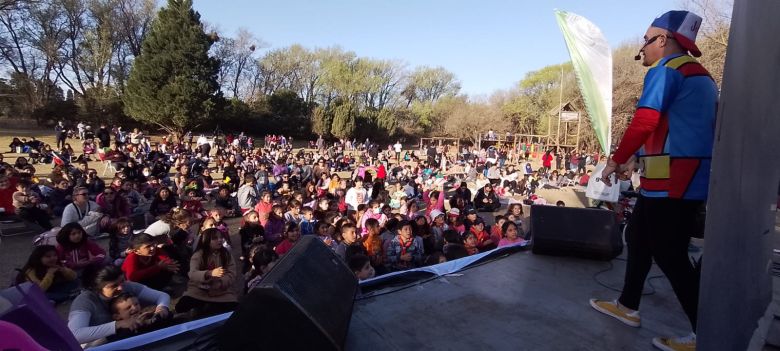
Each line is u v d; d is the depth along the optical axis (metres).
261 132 45.12
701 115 1.86
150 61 33.66
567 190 18.91
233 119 42.56
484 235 8.21
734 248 1.39
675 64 1.89
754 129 1.33
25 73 37.56
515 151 39.25
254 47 50.38
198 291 4.77
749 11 1.25
